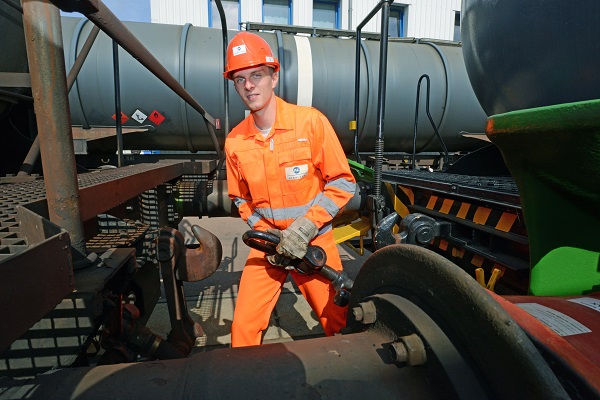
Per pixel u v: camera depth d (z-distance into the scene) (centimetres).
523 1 96
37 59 71
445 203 213
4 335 46
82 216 93
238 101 459
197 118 458
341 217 311
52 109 74
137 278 183
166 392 62
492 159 300
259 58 144
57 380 63
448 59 526
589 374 53
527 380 47
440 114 522
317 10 1126
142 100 443
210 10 1023
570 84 89
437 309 65
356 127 320
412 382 65
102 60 429
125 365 68
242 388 63
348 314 107
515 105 113
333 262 172
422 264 68
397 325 72
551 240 98
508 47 104
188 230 527
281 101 163
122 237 153
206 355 72
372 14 258
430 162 586
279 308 291
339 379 66
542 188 95
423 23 1105
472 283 56
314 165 163
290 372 67
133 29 460
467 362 59
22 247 62
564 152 79
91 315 76
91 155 480
